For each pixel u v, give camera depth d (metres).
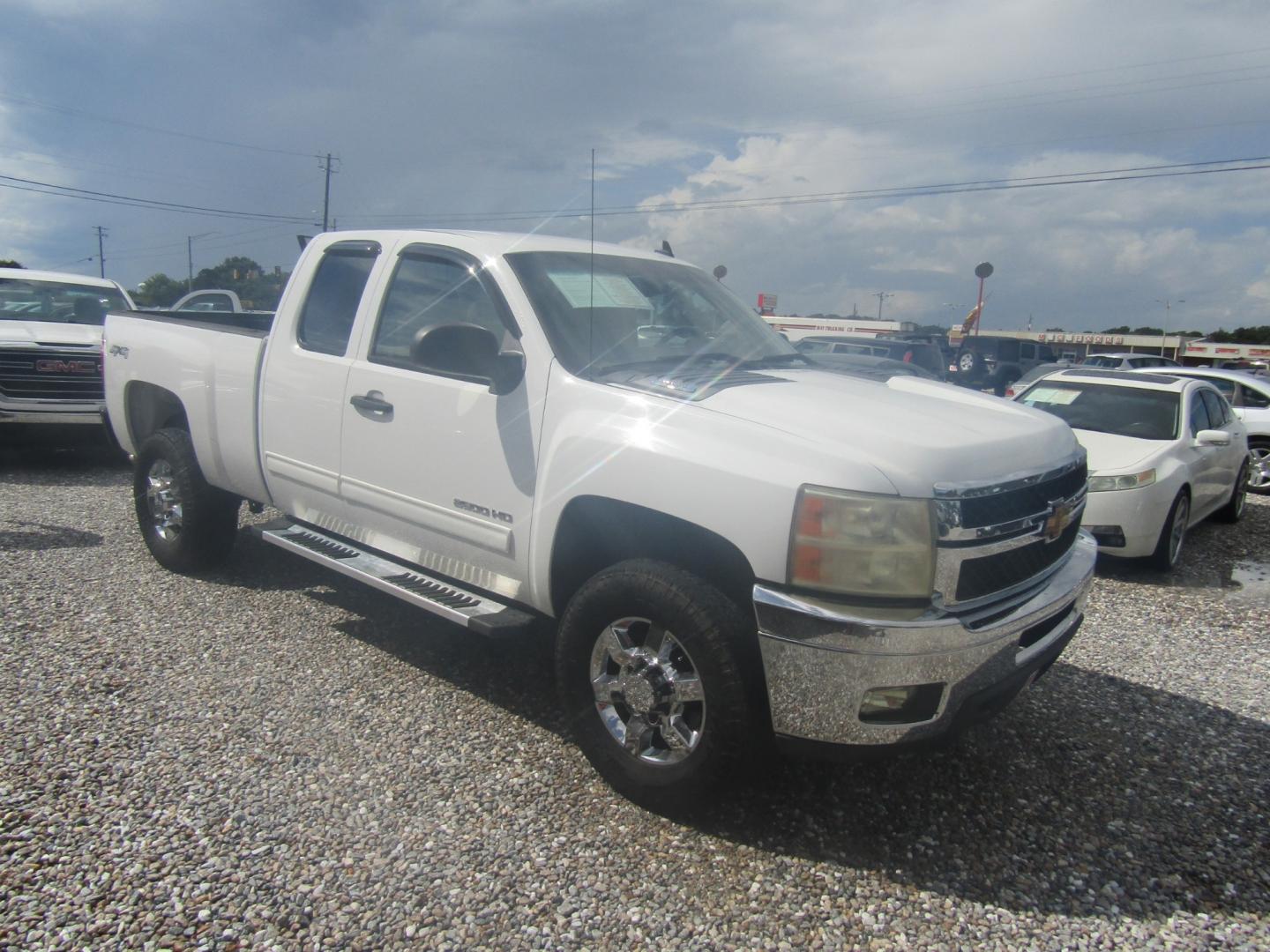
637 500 3.12
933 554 2.79
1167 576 7.04
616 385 3.40
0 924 2.47
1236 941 2.70
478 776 3.38
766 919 2.69
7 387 8.80
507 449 3.58
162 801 3.10
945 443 2.98
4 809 3.00
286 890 2.67
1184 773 3.72
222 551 5.49
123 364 5.69
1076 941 2.67
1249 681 4.74
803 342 21.67
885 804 3.37
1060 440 3.53
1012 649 3.04
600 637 3.26
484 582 3.78
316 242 4.71
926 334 26.14
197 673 4.14
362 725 3.73
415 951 2.46
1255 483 11.74
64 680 3.99
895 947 2.61
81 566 5.63
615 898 2.74
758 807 3.29
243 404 4.80
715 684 2.93
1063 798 3.48
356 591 5.39
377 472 4.12
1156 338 86.88
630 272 4.23
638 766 3.17
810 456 2.87
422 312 4.08
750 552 2.87
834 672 2.78
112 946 2.41
